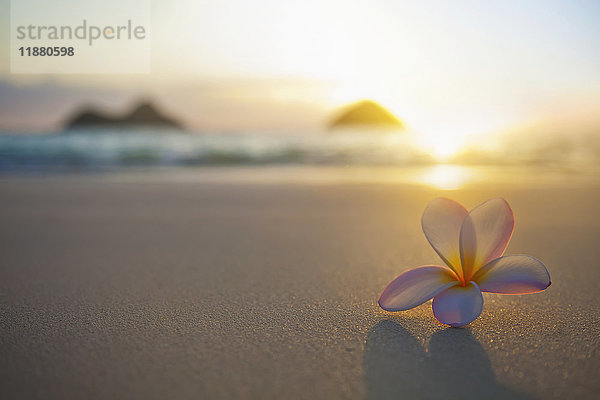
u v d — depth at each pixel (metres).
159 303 0.25
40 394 0.15
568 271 0.31
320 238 0.41
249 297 0.26
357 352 0.18
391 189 0.74
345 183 0.81
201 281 0.29
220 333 0.20
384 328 0.21
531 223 0.48
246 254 0.36
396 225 0.47
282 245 0.39
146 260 0.34
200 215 0.52
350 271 0.31
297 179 0.88
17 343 0.19
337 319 0.22
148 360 0.18
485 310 0.23
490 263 0.22
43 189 0.73
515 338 0.20
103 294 0.26
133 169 1.06
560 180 0.87
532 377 0.17
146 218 0.51
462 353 0.18
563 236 0.42
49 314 0.23
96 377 0.17
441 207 0.23
